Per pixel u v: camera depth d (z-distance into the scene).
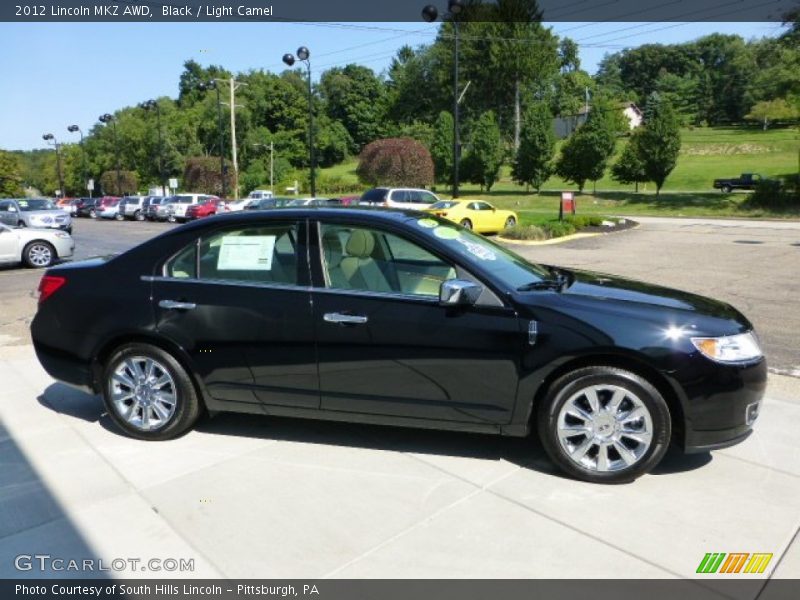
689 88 120.44
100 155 94.94
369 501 3.41
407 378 3.77
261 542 3.05
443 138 58.41
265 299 3.96
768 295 9.95
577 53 105.19
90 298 4.27
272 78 105.44
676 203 43.25
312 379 3.93
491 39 66.75
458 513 3.28
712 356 3.43
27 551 3.00
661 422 3.47
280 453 4.04
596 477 3.57
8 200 26.00
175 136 86.56
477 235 4.54
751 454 3.94
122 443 4.22
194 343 4.08
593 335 3.48
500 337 3.60
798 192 36.75
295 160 104.50
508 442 4.18
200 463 3.90
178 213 37.72
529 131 54.16
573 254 16.59
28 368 6.01
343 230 3.97
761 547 2.96
